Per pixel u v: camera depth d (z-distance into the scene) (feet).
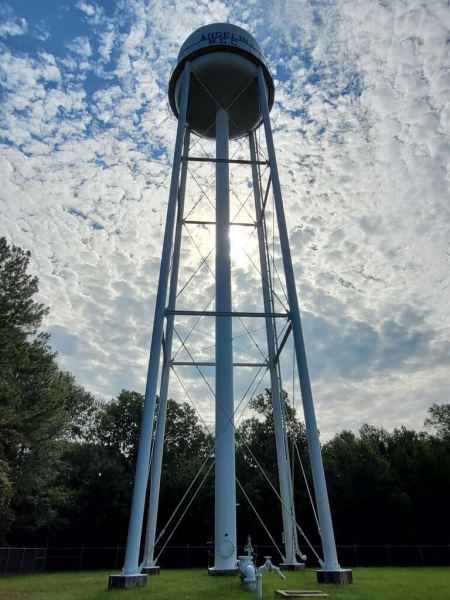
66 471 131.23
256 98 74.54
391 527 119.03
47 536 126.00
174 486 129.08
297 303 55.77
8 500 92.32
